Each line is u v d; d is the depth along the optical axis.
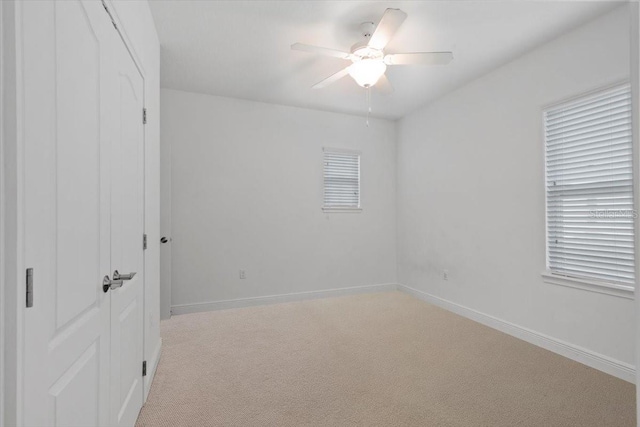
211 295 3.82
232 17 2.34
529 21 2.39
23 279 0.70
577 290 2.47
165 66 3.10
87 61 1.06
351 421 1.77
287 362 2.47
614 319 2.24
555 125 2.66
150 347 2.15
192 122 3.75
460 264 3.64
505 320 3.07
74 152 0.97
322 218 4.40
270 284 4.11
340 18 2.37
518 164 2.94
